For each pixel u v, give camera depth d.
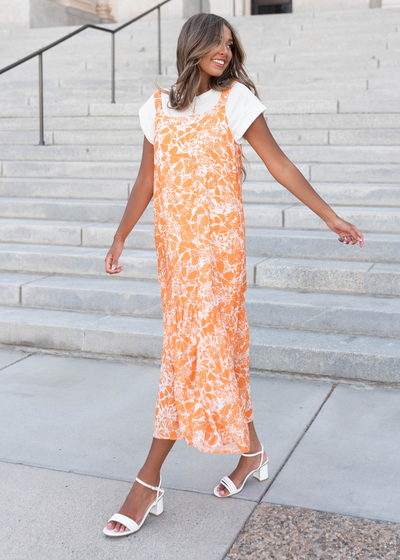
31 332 4.25
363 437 2.94
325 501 2.43
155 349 3.98
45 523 2.33
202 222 2.18
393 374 3.50
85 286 4.60
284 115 6.95
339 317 3.94
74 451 2.88
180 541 2.21
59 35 12.02
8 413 3.28
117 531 2.24
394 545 2.15
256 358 3.78
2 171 6.87
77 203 5.74
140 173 2.40
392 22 9.95
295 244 4.73
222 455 2.85
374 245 4.52
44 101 8.66
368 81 7.82
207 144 2.17
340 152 6.15
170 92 2.23
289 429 3.04
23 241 5.52
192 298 2.22
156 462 2.32
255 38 10.31
